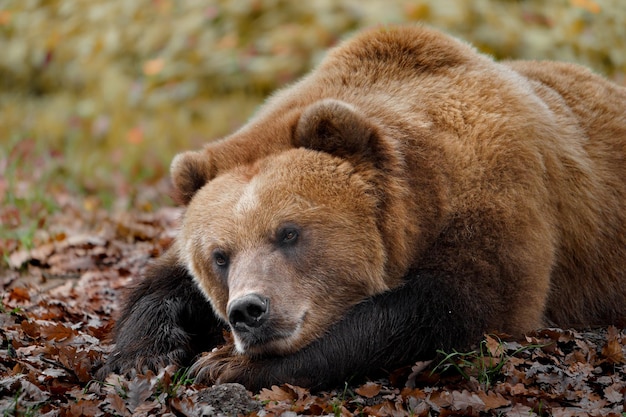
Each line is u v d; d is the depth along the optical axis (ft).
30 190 67.31
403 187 34.24
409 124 35.73
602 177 39.52
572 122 39.93
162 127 89.71
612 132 40.91
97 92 99.76
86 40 105.19
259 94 93.15
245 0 99.30
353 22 93.66
